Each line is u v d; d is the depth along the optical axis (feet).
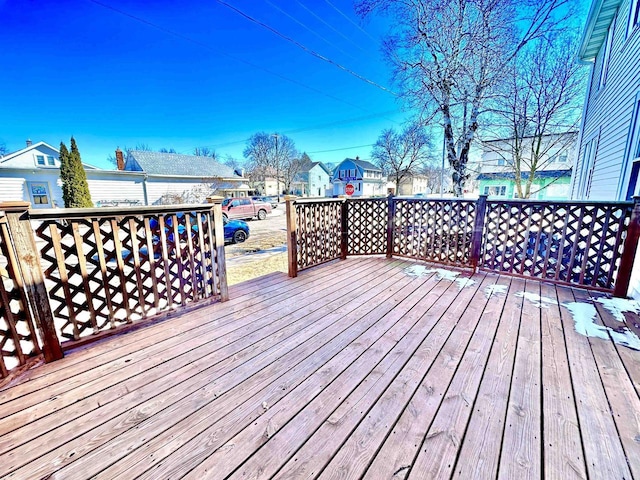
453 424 4.17
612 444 3.78
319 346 6.43
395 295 9.41
